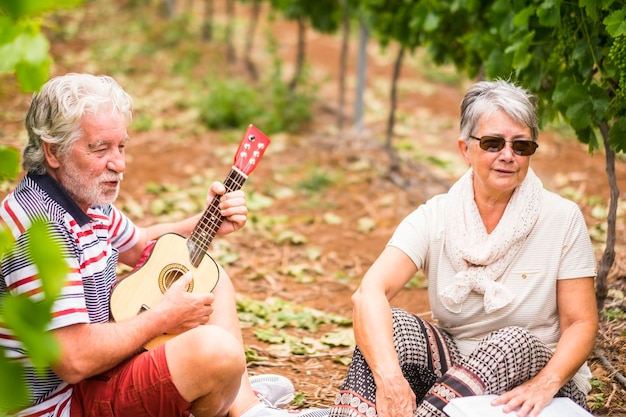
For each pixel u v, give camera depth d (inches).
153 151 349.4
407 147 350.0
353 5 338.0
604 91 151.0
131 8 617.9
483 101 119.0
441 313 127.0
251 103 390.0
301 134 375.2
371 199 291.4
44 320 64.0
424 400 113.5
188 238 128.3
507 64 173.5
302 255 242.2
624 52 140.8
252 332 182.9
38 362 64.1
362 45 358.3
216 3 685.3
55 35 510.9
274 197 299.3
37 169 112.3
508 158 117.0
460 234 122.4
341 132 362.6
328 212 281.6
